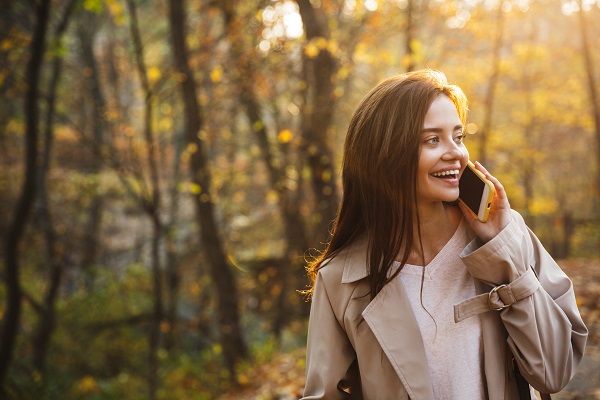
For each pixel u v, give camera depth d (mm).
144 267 20562
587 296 7395
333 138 10508
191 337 16844
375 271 1743
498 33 15578
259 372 10234
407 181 1650
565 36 18938
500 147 21875
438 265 1757
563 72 20344
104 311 17031
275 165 12633
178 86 11820
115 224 23891
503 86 20891
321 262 1879
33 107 10500
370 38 10508
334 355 1820
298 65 10219
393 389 1737
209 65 12547
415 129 1625
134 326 17250
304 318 15000
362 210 1774
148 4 20047
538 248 1837
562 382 1705
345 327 1807
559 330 1710
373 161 1675
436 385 1738
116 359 15547
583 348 1781
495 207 1728
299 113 9141
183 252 19094
